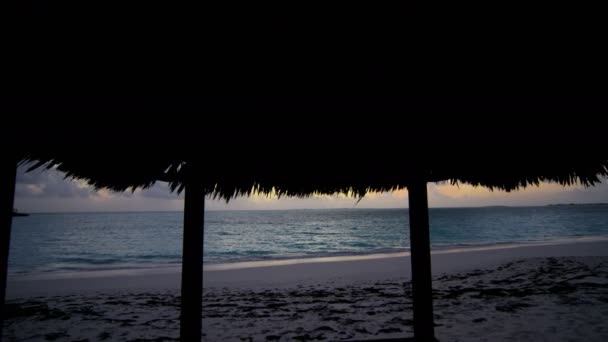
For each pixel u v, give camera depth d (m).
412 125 1.14
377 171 2.42
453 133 1.16
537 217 69.25
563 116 1.11
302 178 2.44
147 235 38.69
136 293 8.12
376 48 1.25
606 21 1.16
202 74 1.26
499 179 2.41
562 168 2.12
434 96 1.05
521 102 1.06
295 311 5.80
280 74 1.31
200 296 1.87
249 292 7.71
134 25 1.12
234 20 1.14
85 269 16.06
